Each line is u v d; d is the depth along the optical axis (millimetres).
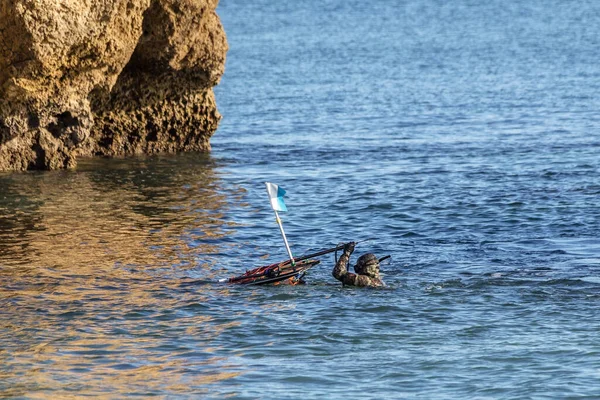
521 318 63562
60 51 106250
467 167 123688
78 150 128875
